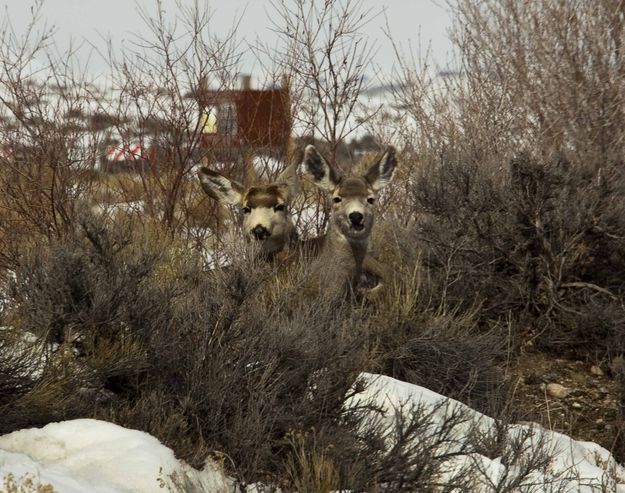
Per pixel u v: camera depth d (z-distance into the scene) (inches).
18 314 802.2
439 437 775.1
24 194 1137.4
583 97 1337.4
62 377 740.0
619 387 998.4
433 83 1464.1
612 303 1114.1
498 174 1211.9
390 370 997.8
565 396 1031.6
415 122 1445.6
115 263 837.8
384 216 1333.7
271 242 1087.6
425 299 1116.5
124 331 792.3
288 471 689.6
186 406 734.5
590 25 1369.3
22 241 1089.4
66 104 1213.7
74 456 660.7
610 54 1364.4
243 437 717.3
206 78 1298.0
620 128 1331.2
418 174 1238.9
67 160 1163.9
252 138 1337.4
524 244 1143.6
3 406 709.9
